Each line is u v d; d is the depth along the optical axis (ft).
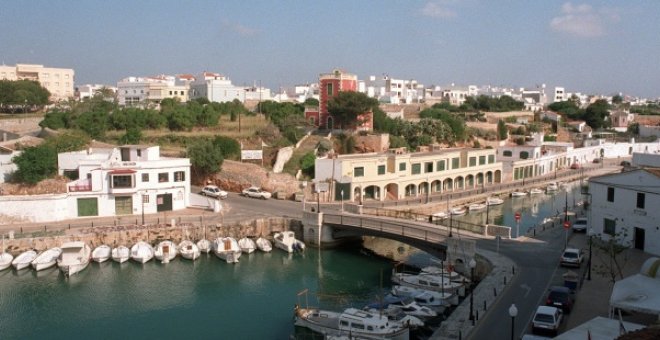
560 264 180.86
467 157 391.45
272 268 219.41
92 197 260.01
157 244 231.50
